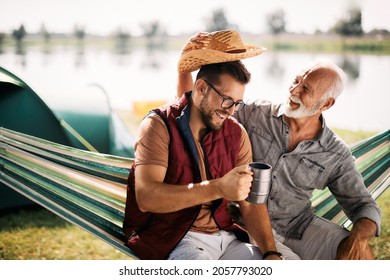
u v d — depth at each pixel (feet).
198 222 5.37
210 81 4.90
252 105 6.56
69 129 11.30
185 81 5.86
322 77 5.92
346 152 6.24
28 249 9.18
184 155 5.10
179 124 5.12
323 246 6.07
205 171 5.29
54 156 7.86
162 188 4.74
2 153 8.86
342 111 24.52
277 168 6.29
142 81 31.83
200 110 5.06
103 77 33.04
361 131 20.12
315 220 6.37
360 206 6.13
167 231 5.17
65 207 7.49
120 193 6.94
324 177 6.29
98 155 7.14
